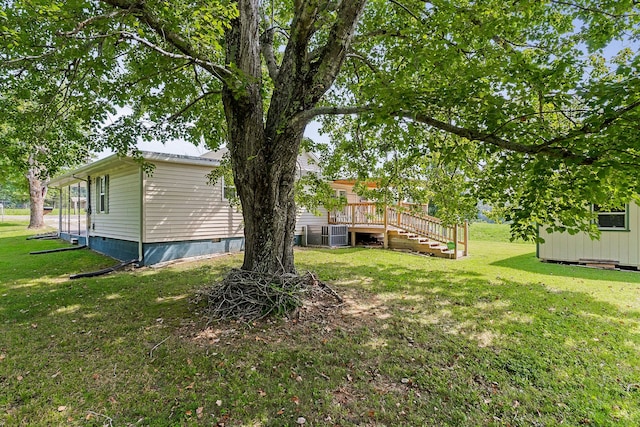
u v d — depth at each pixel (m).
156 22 3.81
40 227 18.86
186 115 6.71
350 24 4.39
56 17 3.19
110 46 4.37
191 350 3.59
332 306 4.99
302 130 4.80
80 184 13.62
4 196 31.28
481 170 4.96
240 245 10.87
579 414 2.58
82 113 5.42
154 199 8.72
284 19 6.75
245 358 3.42
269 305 4.59
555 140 2.84
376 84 3.93
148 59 4.93
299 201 7.73
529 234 3.27
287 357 3.44
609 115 2.53
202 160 9.56
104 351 3.59
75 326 4.31
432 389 2.92
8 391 2.85
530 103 3.59
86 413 2.58
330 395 2.82
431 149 3.78
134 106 6.48
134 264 8.39
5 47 3.51
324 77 4.55
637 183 2.65
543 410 2.64
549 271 7.95
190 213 9.53
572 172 2.95
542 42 4.97
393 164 6.75
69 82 5.03
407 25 5.28
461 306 5.14
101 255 10.34
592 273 7.70
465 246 10.66
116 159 8.20
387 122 3.45
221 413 2.59
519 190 3.42
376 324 4.36
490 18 4.48
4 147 6.14
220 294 4.89
